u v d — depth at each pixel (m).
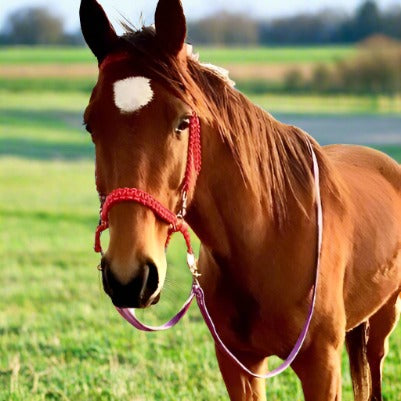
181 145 3.66
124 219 3.56
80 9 3.86
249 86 69.06
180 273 11.23
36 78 80.12
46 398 6.42
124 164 3.56
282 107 57.03
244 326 4.39
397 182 5.44
